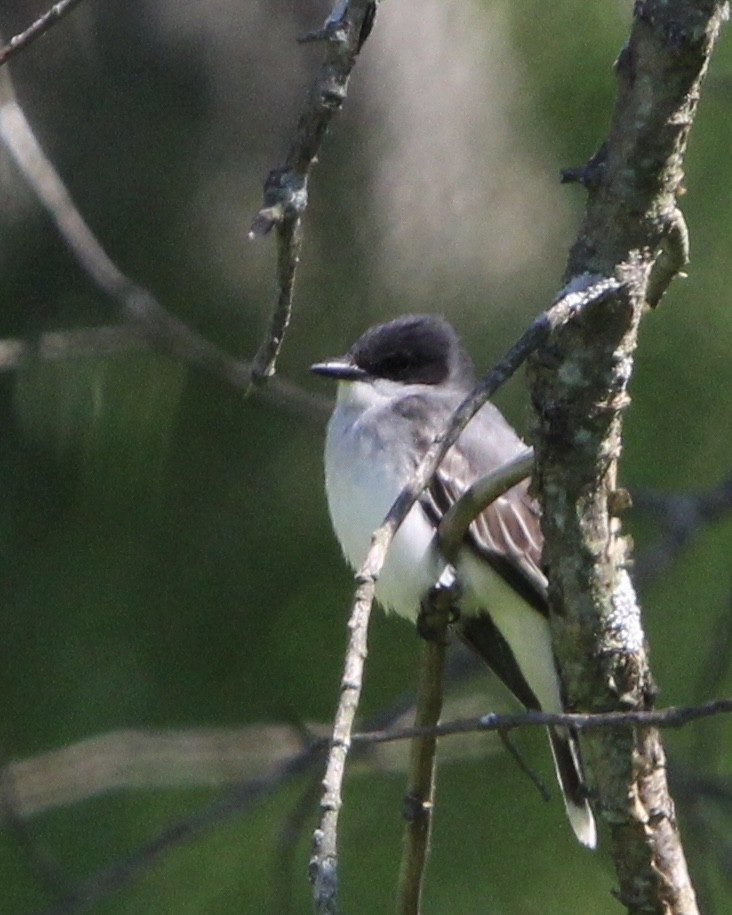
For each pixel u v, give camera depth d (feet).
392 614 29.96
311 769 27.27
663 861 18.07
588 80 26.94
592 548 17.01
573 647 17.44
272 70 28.45
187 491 28.43
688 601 30.37
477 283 27.48
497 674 26.23
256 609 28.48
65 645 27.91
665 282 17.11
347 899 27.94
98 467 28.22
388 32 26.61
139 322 26.50
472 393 15.03
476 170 26.91
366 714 29.53
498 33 26.96
